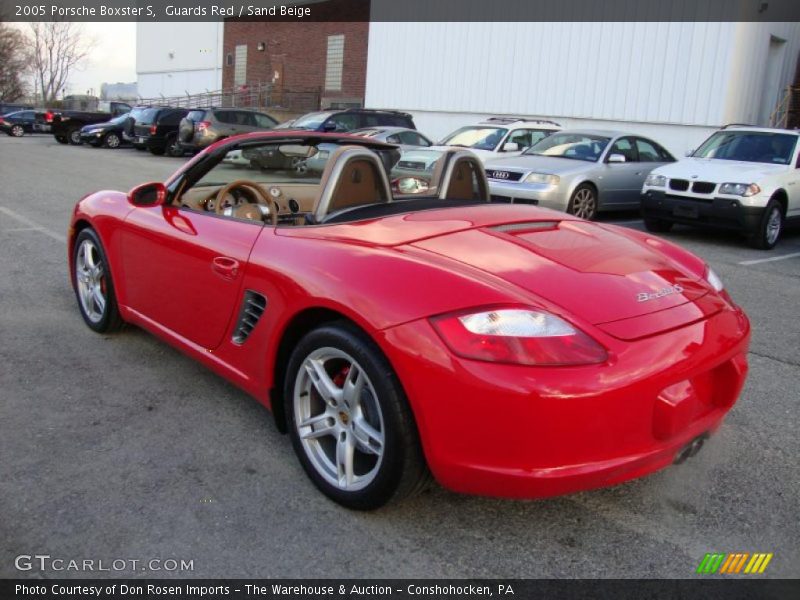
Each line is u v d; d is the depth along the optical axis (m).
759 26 16.34
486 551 2.36
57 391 3.47
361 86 28.86
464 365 2.11
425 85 22.19
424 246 2.58
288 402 2.71
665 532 2.50
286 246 2.77
